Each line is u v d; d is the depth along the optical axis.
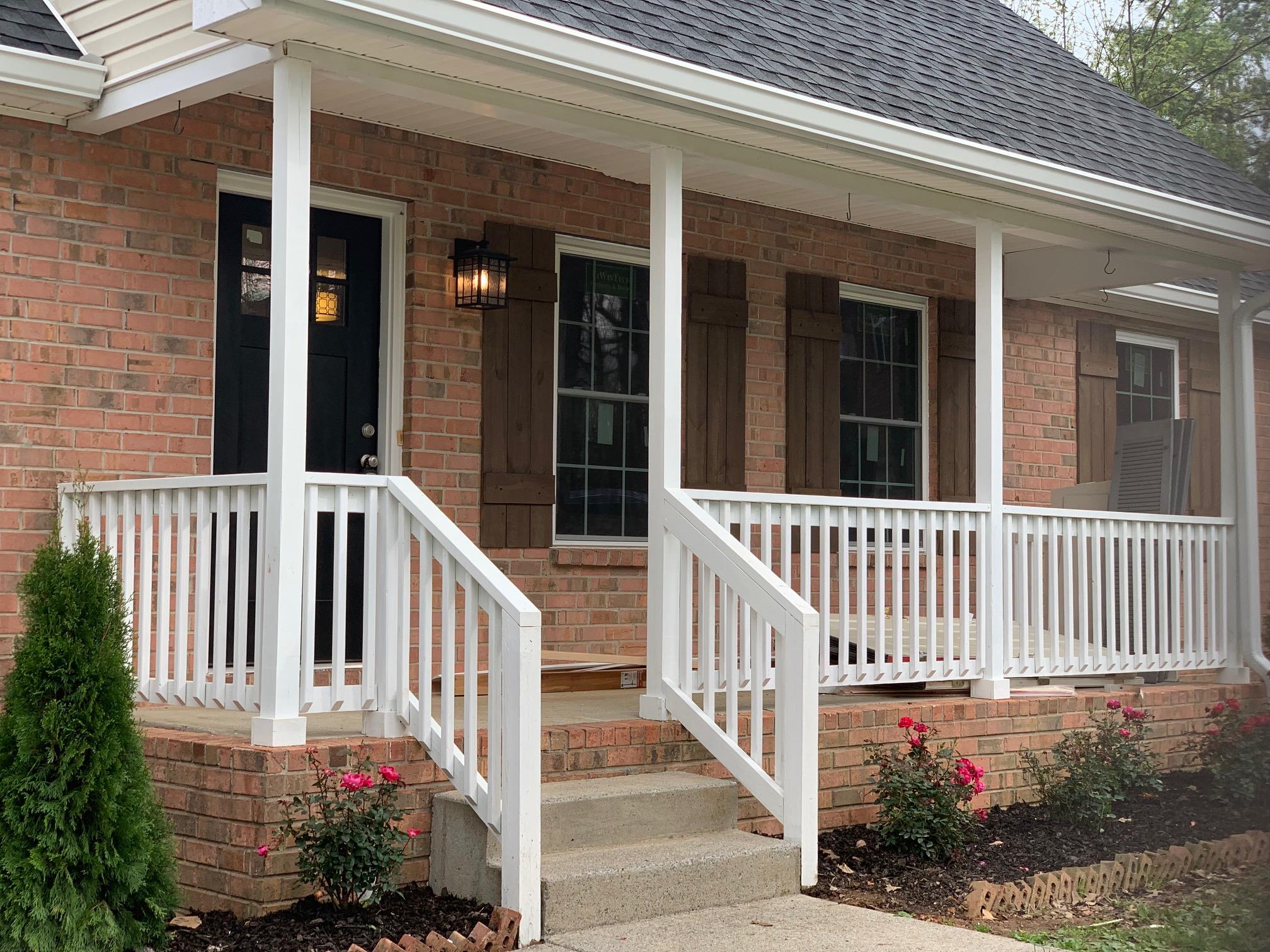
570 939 4.55
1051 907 5.33
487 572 4.75
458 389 7.43
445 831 4.97
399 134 7.23
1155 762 7.37
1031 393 10.62
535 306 7.77
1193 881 5.77
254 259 6.93
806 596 6.43
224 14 4.73
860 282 9.43
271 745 4.75
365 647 5.07
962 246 10.08
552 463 7.82
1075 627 9.58
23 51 5.68
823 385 9.16
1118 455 9.51
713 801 5.55
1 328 5.96
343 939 4.40
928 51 8.12
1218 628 8.69
